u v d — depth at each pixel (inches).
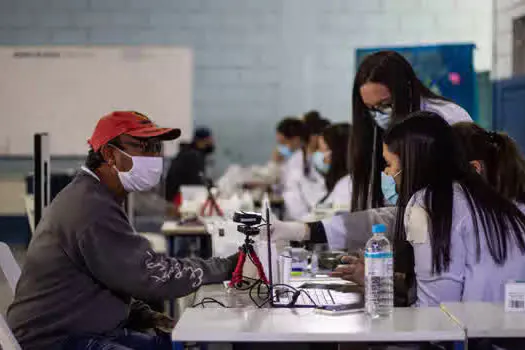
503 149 113.5
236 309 92.7
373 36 343.0
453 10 340.5
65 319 96.9
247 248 103.0
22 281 98.6
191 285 99.7
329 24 343.3
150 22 339.3
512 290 89.0
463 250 98.0
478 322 84.5
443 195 97.5
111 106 317.1
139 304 112.3
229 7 341.4
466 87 229.1
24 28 334.6
